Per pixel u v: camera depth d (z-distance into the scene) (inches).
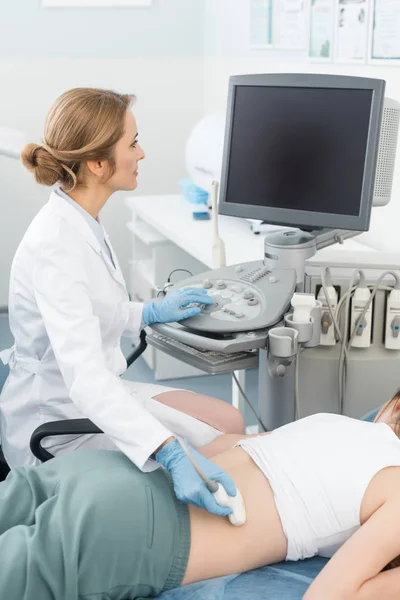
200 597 51.6
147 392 77.6
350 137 72.2
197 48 160.1
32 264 64.5
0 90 151.9
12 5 148.3
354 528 54.0
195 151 120.5
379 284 74.0
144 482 53.4
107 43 155.3
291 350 67.7
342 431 57.5
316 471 55.0
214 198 89.4
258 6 132.3
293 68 123.8
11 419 70.9
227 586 52.7
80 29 153.0
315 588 48.5
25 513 53.7
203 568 52.7
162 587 52.1
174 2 156.2
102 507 50.4
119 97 66.3
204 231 111.1
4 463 68.1
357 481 54.0
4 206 156.6
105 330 71.3
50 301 61.1
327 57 113.3
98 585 49.6
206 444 70.5
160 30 157.2
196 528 53.1
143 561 50.8
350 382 77.5
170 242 123.4
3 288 161.3
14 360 72.9
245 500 54.5
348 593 48.0
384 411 63.3
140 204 131.6
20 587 47.8
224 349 67.4
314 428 58.3
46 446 69.3
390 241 105.4
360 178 72.0
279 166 76.9
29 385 70.1
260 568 55.0
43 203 158.1
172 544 51.8
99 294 67.5
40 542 48.9
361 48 104.9
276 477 55.2
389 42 99.0
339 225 73.2
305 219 75.1
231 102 79.4
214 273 80.0
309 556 55.7
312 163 74.7
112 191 68.6
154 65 158.7
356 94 71.6
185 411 75.1
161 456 55.2
